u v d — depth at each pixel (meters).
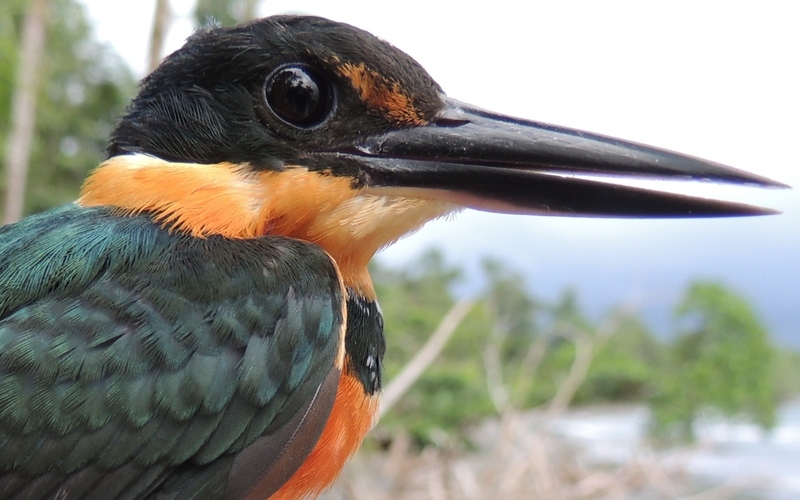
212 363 0.24
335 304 0.24
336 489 0.52
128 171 0.24
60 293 0.24
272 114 0.24
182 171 0.24
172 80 0.24
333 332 0.24
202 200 0.24
